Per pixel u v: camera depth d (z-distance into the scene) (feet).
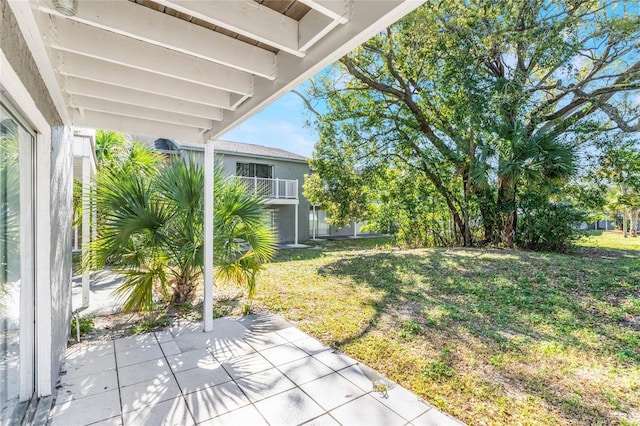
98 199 13.17
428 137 30.45
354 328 12.82
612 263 20.93
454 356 10.45
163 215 13.85
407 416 7.40
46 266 7.65
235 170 43.37
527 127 25.86
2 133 5.51
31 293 7.38
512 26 23.97
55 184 8.67
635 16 21.67
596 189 27.55
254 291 15.51
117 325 13.35
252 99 8.93
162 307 15.62
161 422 7.18
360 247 42.19
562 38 22.84
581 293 16.02
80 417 7.32
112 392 8.34
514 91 23.62
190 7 5.30
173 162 16.22
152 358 10.26
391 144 31.30
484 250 27.12
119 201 13.15
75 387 8.55
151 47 7.31
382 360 10.16
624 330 12.21
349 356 10.45
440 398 8.13
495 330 12.53
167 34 6.36
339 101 31.24
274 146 58.13
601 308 14.23
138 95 9.33
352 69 28.30
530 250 27.99
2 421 5.73
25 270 6.97
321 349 10.93
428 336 12.01
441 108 28.48
